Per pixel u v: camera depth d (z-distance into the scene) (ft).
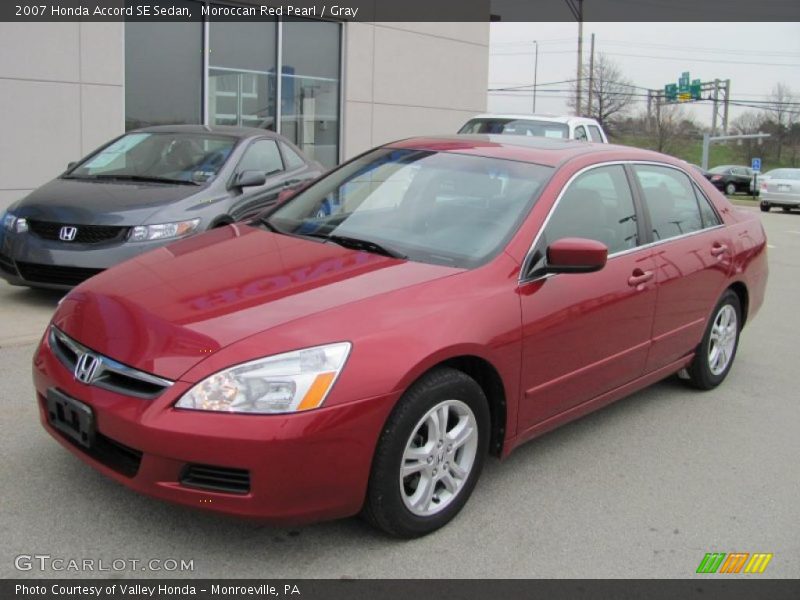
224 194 23.94
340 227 13.66
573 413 13.76
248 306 10.57
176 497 9.62
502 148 15.12
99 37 35.53
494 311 11.59
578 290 13.09
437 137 16.56
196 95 40.60
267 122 44.14
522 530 11.60
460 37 52.85
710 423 16.46
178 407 9.52
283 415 9.50
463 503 11.68
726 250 17.66
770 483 13.71
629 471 13.89
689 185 17.61
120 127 36.91
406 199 14.02
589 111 174.50
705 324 17.28
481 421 11.61
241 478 9.59
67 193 22.44
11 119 33.47
